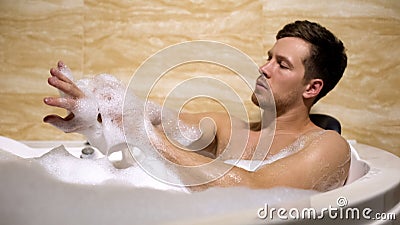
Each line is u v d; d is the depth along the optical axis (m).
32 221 0.75
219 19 1.71
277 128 1.37
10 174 0.81
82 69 1.69
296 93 1.35
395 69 1.73
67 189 0.80
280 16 1.72
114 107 0.93
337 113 1.73
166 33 1.70
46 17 1.68
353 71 1.73
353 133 1.73
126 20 1.69
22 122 1.69
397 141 1.73
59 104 0.88
